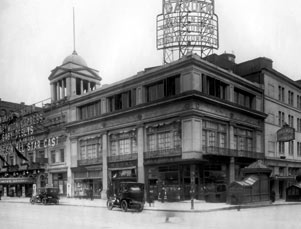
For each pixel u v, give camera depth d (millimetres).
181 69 34625
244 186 30016
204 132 34844
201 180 33594
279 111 47062
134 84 39594
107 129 42406
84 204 34125
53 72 53531
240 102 41188
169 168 34906
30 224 18219
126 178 38094
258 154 41438
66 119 49094
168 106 35344
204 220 19453
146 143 37875
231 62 47562
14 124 59062
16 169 56062
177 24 41688
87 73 52875
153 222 18625
